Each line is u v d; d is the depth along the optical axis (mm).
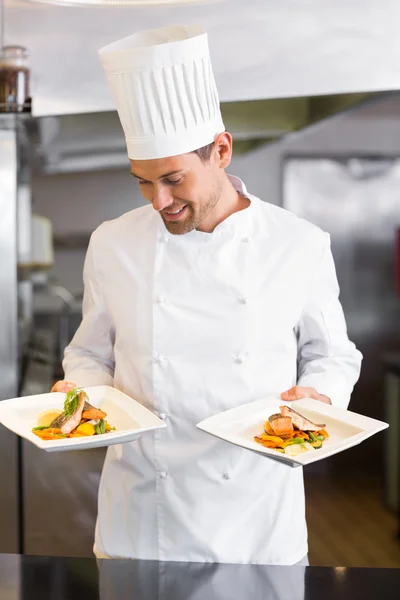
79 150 3146
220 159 1493
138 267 1593
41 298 4168
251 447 1309
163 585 1186
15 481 2580
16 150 2486
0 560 1278
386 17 2170
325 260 1611
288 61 2197
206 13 2215
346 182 4602
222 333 1535
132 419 1428
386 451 4117
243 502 1535
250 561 1543
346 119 4578
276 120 2688
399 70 2178
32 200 4332
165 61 1355
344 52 2184
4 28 2277
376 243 4625
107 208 4383
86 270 1697
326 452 1284
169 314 1549
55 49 2271
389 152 4602
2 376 2512
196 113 1391
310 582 1197
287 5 2186
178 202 1420
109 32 2260
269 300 1553
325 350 1650
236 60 2209
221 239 1556
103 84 2271
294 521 1582
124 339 1603
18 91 2273
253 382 1545
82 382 1645
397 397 3908
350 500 4246
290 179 4582
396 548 3529
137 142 1393
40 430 1414
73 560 1277
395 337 4645
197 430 1543
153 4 1806
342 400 1588
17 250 2566
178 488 1548
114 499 1599
